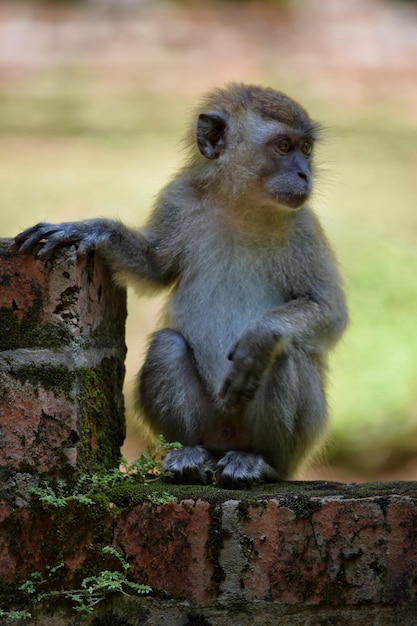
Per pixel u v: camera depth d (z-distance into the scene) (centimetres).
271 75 3912
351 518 804
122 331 992
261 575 808
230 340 1054
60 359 845
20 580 827
